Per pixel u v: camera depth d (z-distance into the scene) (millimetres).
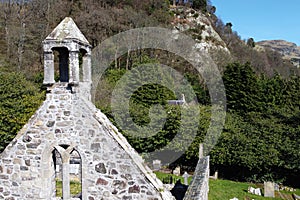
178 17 69125
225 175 25812
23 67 37656
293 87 39375
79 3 49969
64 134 8391
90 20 44469
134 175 7957
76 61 8484
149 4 63531
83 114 8312
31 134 8539
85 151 8266
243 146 24531
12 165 8609
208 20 72500
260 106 36312
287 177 24656
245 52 68062
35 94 26047
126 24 47844
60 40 8398
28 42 41656
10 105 23375
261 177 24797
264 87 39469
